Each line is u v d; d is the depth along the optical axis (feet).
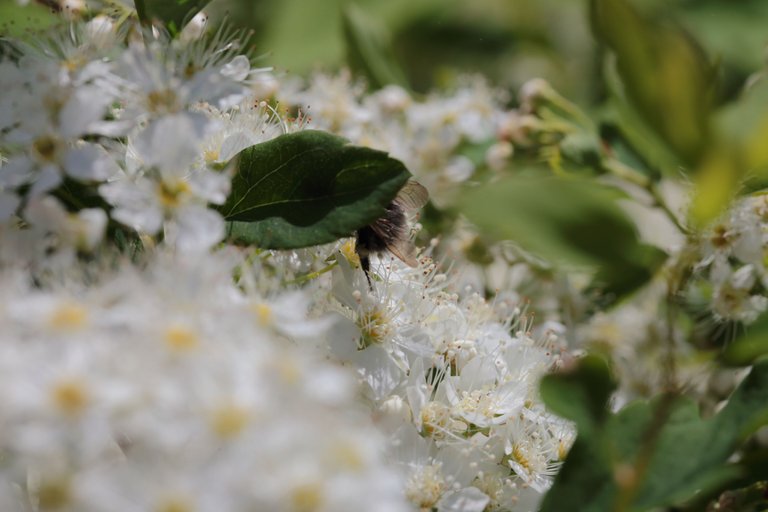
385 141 1.46
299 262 1.22
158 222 1.13
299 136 1.17
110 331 1.08
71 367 1.05
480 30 1.98
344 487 1.05
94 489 1.05
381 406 1.19
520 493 1.21
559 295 1.37
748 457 1.19
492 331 1.26
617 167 1.37
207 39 1.23
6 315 1.08
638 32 1.04
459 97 1.53
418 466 1.18
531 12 1.98
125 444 1.08
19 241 1.13
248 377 1.06
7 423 1.05
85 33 1.20
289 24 1.67
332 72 1.66
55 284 1.11
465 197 1.07
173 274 1.11
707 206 1.06
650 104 1.05
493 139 1.51
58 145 1.14
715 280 1.27
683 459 1.17
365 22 1.56
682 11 1.69
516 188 1.06
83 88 1.16
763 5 1.69
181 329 1.07
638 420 1.18
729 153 1.05
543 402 1.18
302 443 1.05
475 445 1.20
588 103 1.71
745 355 1.19
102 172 1.14
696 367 1.33
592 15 1.05
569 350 1.34
